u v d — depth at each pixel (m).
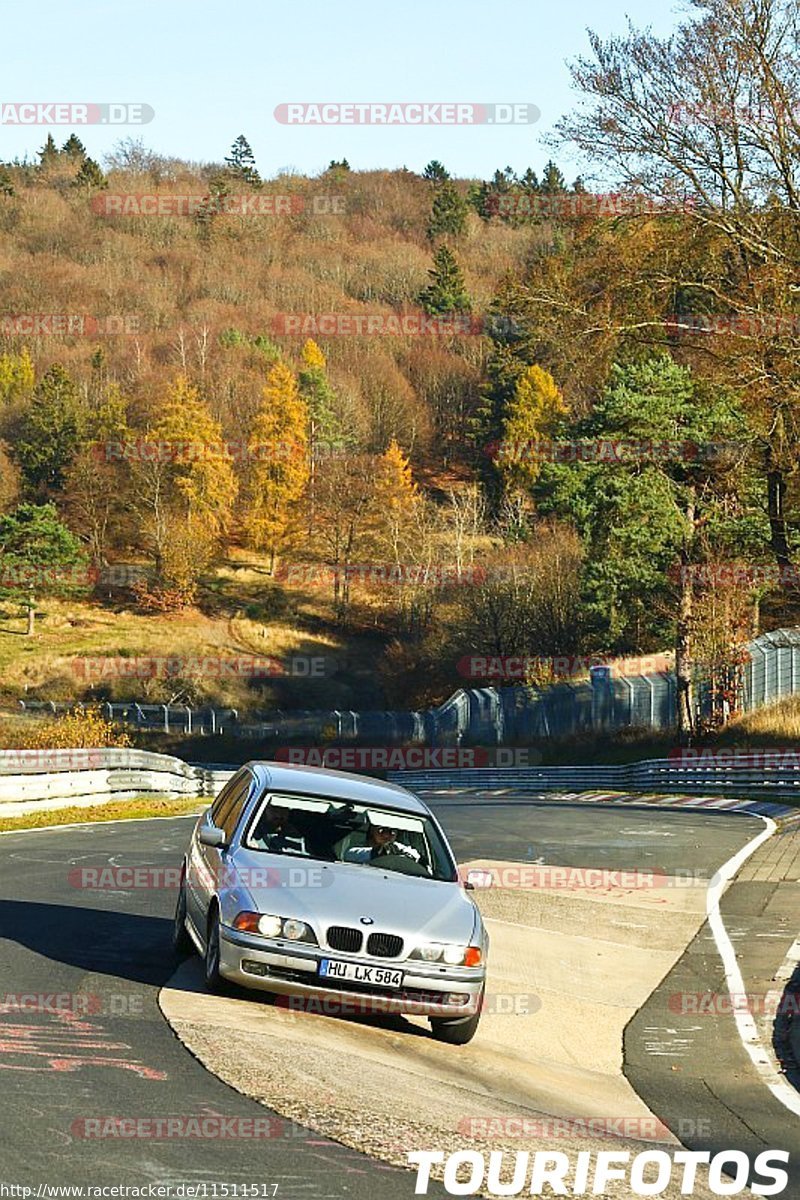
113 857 18.97
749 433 38.03
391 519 92.81
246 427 106.25
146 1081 7.23
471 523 96.06
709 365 35.34
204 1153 6.16
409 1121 7.20
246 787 10.60
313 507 94.88
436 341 128.50
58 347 122.69
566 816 30.17
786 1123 8.38
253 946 9.06
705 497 50.72
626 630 68.00
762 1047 10.47
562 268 36.19
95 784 31.47
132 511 98.81
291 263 137.50
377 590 92.00
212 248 135.62
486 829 26.22
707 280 35.34
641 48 33.56
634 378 49.75
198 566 92.50
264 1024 8.94
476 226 155.38
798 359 33.12
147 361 114.31
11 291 127.62
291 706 77.69
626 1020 11.30
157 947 11.53
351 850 10.00
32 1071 7.19
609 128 33.81
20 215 139.62
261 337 118.44
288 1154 6.30
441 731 63.34
